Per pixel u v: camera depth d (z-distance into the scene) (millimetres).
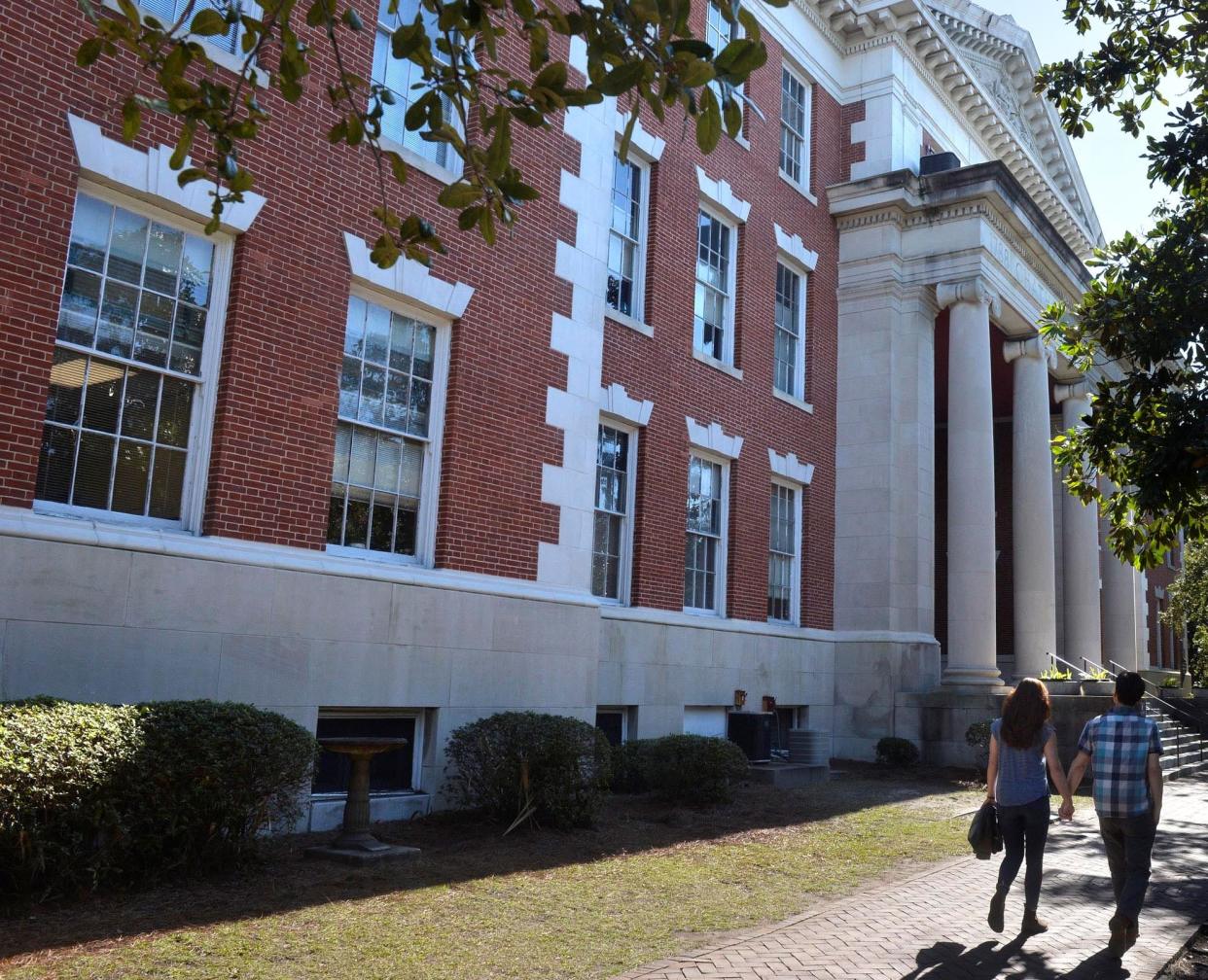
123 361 9141
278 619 9750
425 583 11125
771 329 20266
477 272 12164
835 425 22094
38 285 8422
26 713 6816
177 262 9633
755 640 18688
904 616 21172
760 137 20375
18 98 8383
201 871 7668
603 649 15445
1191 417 10555
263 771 7812
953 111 25828
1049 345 24953
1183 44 11555
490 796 10656
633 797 13469
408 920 6953
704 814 12398
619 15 4629
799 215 21484
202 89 5285
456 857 9094
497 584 12008
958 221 21891
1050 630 23547
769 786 15641
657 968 6199
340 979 5695
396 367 11492
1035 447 24172
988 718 19516
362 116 5617
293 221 10305
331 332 10586
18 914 6395
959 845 11305
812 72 22422
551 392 13062
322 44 10719
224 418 9617
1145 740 7289
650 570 16562
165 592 8945
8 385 8195
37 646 8125
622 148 4402
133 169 9086
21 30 8430
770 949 6777
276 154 10195
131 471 9195
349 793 8938
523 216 12859
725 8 4406
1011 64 28641
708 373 18281
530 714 11070
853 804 14211
